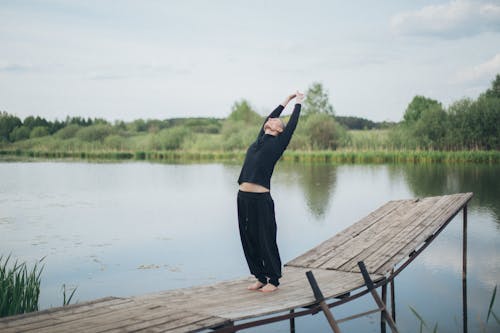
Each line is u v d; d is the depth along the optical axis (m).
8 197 17.84
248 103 52.25
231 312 4.12
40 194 18.59
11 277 5.98
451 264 8.89
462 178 21.47
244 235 4.91
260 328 6.36
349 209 14.53
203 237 11.16
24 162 36.97
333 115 52.59
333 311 6.96
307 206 15.12
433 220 7.77
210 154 42.03
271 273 4.90
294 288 5.12
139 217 13.74
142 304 4.33
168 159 41.47
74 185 21.36
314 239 10.84
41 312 3.97
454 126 32.25
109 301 4.39
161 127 64.12
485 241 10.46
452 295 7.35
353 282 5.42
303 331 6.27
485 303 7.01
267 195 4.79
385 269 5.93
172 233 11.59
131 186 20.88
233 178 24.12
